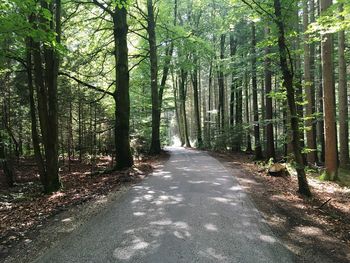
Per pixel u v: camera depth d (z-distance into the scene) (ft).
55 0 40.91
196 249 18.54
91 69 67.21
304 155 63.52
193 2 106.52
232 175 46.42
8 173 51.80
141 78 100.37
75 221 24.35
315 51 73.72
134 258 17.39
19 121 69.31
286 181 42.42
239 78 84.94
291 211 27.25
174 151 107.04
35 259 17.60
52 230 22.40
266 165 56.39
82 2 52.19
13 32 27.91
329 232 22.31
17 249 19.15
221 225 22.85
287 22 32.86
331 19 31.76
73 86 69.92
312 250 18.92
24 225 23.94
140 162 65.31
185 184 38.88
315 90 81.30
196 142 135.74
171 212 26.18
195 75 127.54
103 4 55.67
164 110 122.21
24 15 27.96
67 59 56.75
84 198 32.35
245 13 55.77
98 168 66.18
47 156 40.70
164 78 99.60
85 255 17.90
